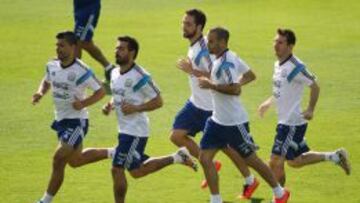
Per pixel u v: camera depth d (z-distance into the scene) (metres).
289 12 83.69
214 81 32.72
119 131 32.75
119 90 32.56
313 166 39.81
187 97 52.66
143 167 33.56
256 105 50.88
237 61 32.88
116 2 90.06
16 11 84.88
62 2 90.00
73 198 35.38
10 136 44.62
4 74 58.69
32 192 36.09
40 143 43.50
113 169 32.75
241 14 82.62
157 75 58.28
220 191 36.31
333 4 88.00
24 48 67.56
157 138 44.56
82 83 33.34
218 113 32.91
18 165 39.84
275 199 33.28
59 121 33.78
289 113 34.44
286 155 35.03
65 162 33.34
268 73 58.88
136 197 35.56
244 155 33.12
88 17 56.03
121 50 32.22
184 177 38.34
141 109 32.16
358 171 39.09
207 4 88.69
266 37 71.56
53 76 33.44
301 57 64.19
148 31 74.50
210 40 32.41
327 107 50.50
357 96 52.94
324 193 36.16
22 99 52.12
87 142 43.81
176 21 79.25
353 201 35.09
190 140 37.28
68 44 33.12
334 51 66.31
